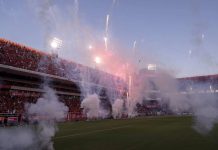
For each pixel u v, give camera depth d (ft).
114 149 28.45
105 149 28.40
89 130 49.60
